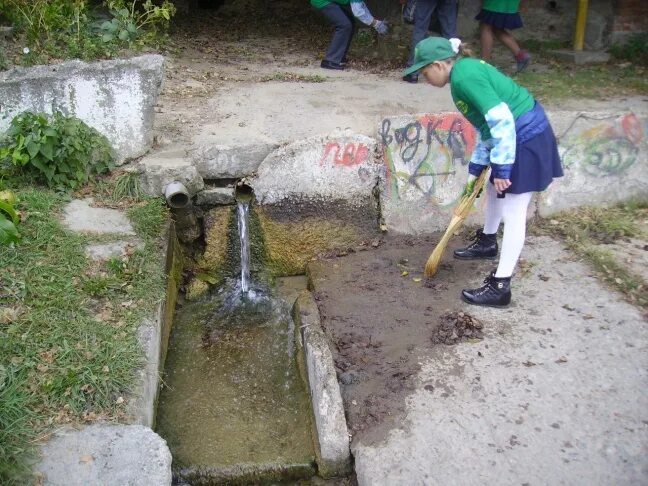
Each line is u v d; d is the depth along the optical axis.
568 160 5.29
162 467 2.92
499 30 7.06
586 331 3.92
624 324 3.97
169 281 4.50
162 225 4.68
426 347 3.87
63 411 3.15
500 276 4.15
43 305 3.70
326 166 5.14
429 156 5.18
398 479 3.00
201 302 4.95
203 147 5.09
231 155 5.10
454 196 5.26
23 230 4.19
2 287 3.76
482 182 4.27
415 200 5.24
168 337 4.37
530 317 4.09
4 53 6.25
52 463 2.89
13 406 3.08
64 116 4.91
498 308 4.20
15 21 6.62
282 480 3.36
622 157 5.36
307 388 3.91
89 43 6.73
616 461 3.03
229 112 5.93
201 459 3.44
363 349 3.90
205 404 3.87
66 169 4.73
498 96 3.67
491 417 3.31
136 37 7.29
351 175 5.18
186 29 9.63
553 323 4.02
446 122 5.12
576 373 3.58
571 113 5.30
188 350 4.38
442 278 4.63
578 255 4.76
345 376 3.65
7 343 3.39
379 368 3.72
